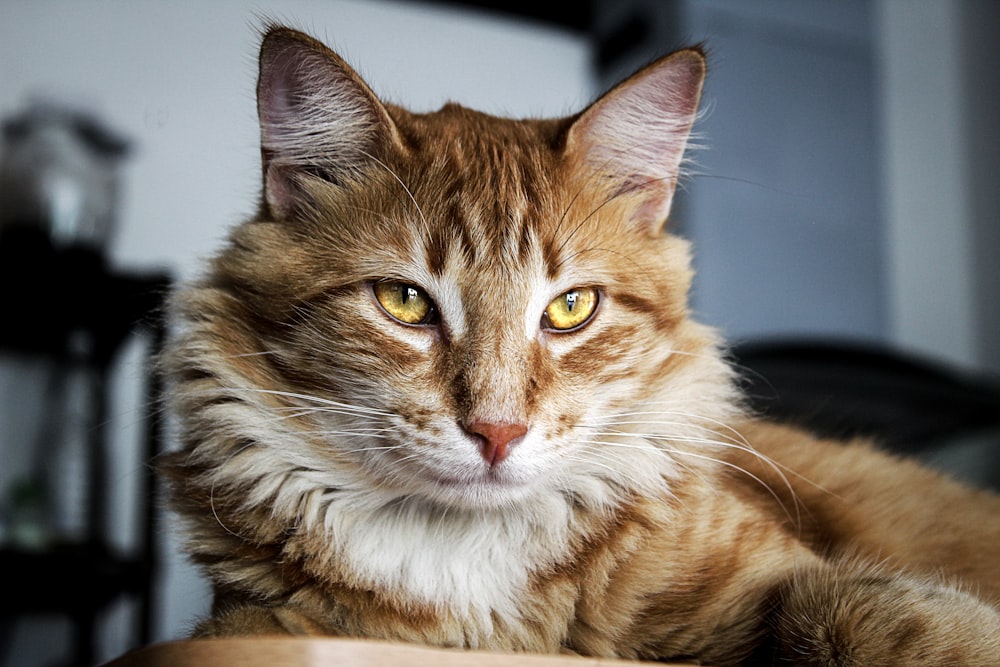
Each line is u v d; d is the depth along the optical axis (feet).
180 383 1.29
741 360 2.33
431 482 1.22
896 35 3.59
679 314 1.36
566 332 1.28
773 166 3.13
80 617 2.50
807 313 3.11
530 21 3.24
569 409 1.25
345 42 3.06
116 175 2.60
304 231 1.28
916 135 3.57
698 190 3.01
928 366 2.36
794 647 1.19
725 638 1.24
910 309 3.46
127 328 2.41
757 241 3.06
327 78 1.29
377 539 1.25
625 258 1.32
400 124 1.33
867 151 3.26
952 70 3.66
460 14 3.18
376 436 1.23
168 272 2.37
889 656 1.13
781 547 1.29
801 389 2.23
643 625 1.24
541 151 1.34
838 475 1.54
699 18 3.10
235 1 2.94
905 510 1.52
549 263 1.27
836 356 2.35
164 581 2.39
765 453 1.50
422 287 1.25
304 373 1.25
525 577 1.25
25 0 2.81
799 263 3.11
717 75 3.10
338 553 1.23
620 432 1.30
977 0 3.74
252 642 0.87
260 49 1.29
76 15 2.83
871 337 3.18
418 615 1.22
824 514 1.46
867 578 1.21
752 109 3.13
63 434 2.68
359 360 1.23
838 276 3.16
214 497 1.26
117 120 2.80
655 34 3.05
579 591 1.25
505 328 1.24
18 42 2.79
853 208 3.21
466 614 1.23
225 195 2.83
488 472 1.21
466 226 1.26
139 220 2.76
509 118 1.47
